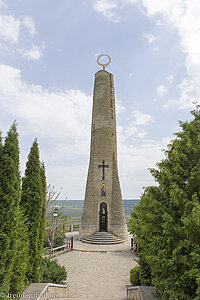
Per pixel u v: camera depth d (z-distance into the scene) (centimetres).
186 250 637
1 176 716
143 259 946
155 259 666
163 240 682
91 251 2020
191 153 718
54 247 1986
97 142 2772
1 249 665
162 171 779
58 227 2197
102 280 1308
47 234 1989
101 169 2683
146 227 746
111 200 2609
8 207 707
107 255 1891
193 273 583
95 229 2523
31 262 916
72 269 1517
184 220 608
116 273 1440
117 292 1116
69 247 2122
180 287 634
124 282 1275
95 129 2828
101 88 2908
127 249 2095
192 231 612
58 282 1057
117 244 2306
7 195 703
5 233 685
